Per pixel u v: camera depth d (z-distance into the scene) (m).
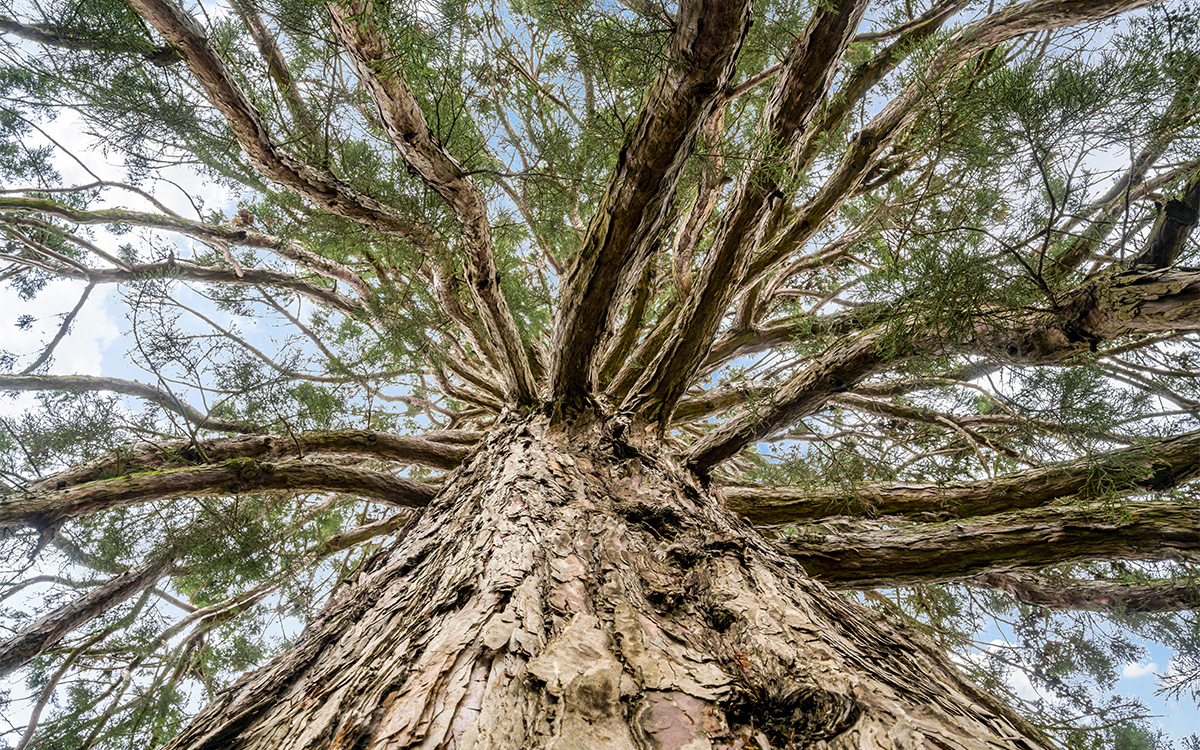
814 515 2.99
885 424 4.14
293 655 1.41
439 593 1.34
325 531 4.50
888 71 2.87
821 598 1.46
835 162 3.07
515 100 3.65
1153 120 1.61
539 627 1.08
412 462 3.57
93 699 3.55
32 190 3.45
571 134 3.29
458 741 0.78
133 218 3.71
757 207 2.58
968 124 1.85
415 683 0.94
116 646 3.62
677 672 1.01
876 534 2.60
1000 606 3.99
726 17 1.46
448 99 2.81
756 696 1.00
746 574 1.49
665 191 2.04
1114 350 2.67
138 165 2.71
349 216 2.76
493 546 1.50
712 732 0.87
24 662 2.50
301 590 3.84
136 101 2.23
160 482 2.61
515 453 2.46
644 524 1.81
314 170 2.55
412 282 4.01
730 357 4.30
